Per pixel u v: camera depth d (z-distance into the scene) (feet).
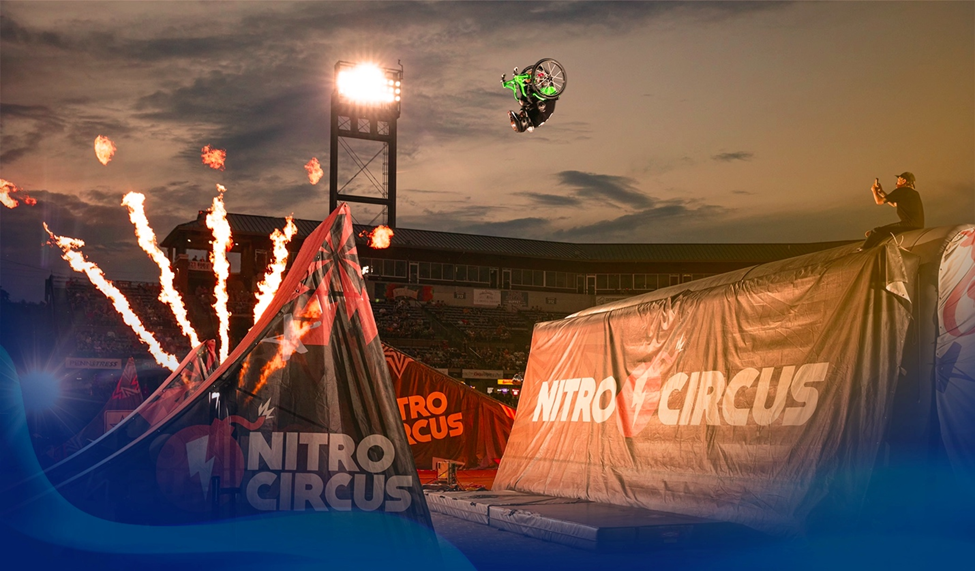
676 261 169.27
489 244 168.14
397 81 126.72
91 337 121.08
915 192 25.62
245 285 142.41
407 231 166.20
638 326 35.96
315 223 153.17
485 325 158.30
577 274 173.27
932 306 22.71
